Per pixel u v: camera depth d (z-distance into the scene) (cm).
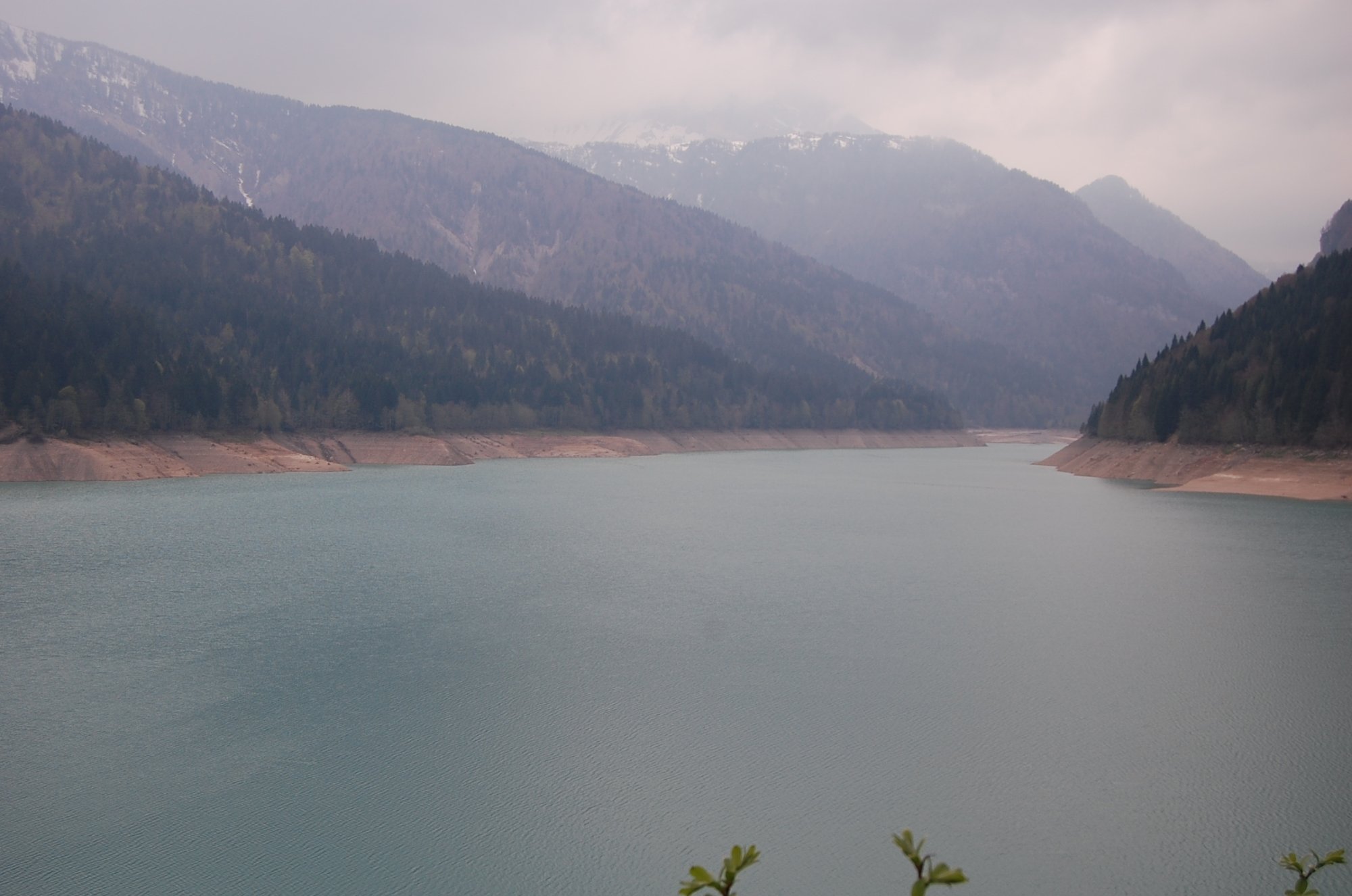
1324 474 12606
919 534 9569
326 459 17712
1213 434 14875
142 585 6631
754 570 7500
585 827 3134
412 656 4938
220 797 3328
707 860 2945
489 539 8975
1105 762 3647
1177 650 5122
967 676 4669
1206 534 9388
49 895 2739
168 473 14538
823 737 3872
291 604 6103
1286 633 5459
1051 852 2998
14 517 9988
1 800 3300
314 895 2742
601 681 4556
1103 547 8638
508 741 3812
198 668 4709
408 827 3130
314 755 3672
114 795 3347
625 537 9281
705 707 4203
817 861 2944
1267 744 3825
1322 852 2992
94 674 4612
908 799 3341
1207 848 3028
